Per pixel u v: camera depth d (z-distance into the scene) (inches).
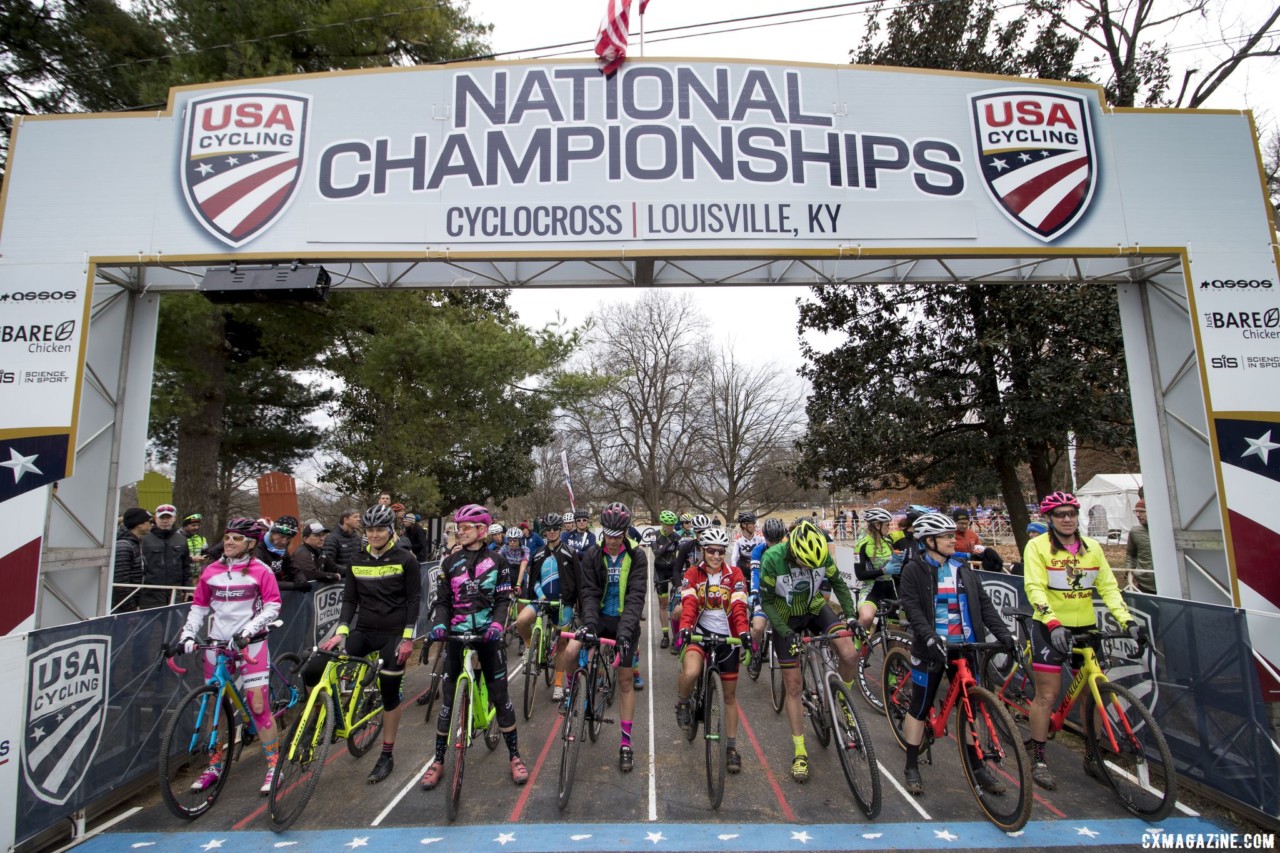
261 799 179.9
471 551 187.9
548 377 529.3
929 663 175.8
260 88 245.9
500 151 244.1
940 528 174.2
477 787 184.7
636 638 193.0
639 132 245.0
